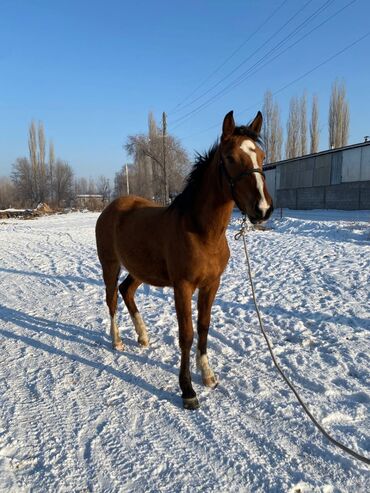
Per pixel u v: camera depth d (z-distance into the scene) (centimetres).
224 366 380
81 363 391
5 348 429
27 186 5978
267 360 390
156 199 4425
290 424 282
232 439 267
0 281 779
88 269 880
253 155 271
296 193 3353
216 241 312
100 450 257
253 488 222
